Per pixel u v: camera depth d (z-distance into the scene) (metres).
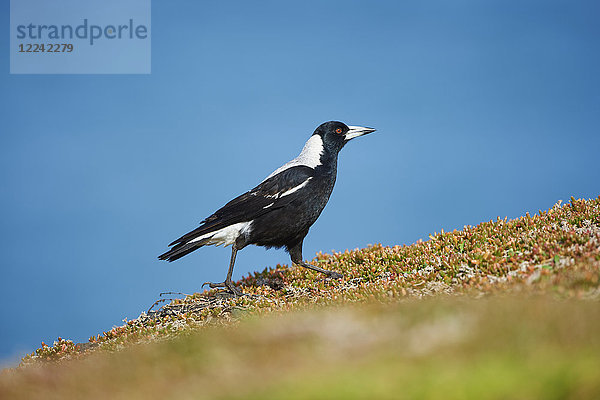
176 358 12.15
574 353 9.30
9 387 12.17
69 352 18.02
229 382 10.12
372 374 9.45
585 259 15.27
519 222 20.45
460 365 9.45
